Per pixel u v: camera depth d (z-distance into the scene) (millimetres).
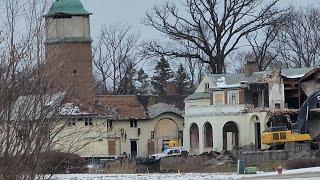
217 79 195000
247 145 173250
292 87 183125
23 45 37125
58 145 35406
